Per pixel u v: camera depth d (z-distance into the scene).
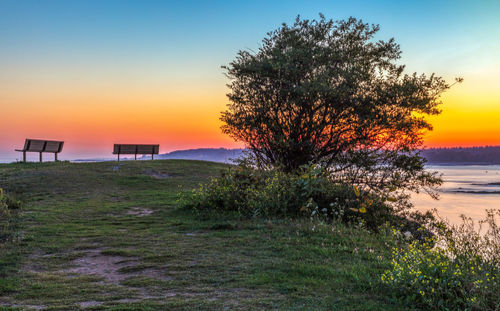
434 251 5.39
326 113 13.75
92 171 19.67
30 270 6.00
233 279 5.46
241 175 11.94
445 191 35.69
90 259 6.64
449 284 4.59
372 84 13.70
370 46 14.87
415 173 12.47
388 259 6.45
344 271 5.72
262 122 13.94
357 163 12.50
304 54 13.69
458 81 13.52
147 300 4.65
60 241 7.84
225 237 8.11
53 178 17.52
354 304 4.51
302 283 5.27
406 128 13.04
